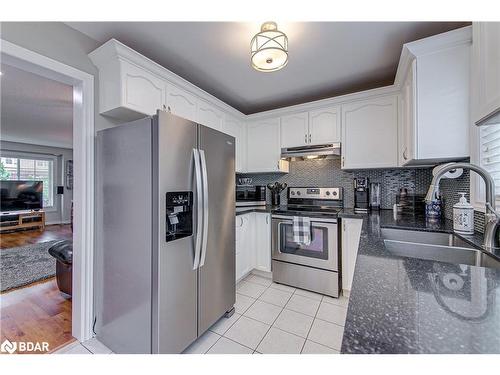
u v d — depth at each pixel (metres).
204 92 2.29
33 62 1.41
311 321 1.90
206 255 1.69
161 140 1.34
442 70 1.49
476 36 1.27
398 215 2.22
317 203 2.96
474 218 1.43
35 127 4.39
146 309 1.37
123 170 1.48
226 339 1.68
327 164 2.97
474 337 0.42
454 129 1.46
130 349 1.44
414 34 1.67
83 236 1.63
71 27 1.59
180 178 1.46
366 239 1.28
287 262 2.56
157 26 1.59
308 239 2.40
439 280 0.68
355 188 2.63
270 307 2.12
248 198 3.33
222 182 1.87
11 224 5.39
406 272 0.75
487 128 1.31
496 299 0.56
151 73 1.80
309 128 2.72
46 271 2.92
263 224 2.77
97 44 1.74
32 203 6.00
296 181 3.17
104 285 1.61
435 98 1.51
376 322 0.47
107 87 1.68
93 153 1.68
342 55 1.94
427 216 1.91
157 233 1.33
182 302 1.48
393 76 2.32
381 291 0.61
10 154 5.80
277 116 2.94
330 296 2.32
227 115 2.78
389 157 2.30
